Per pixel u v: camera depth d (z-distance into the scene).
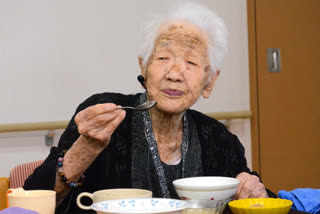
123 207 0.98
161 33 1.43
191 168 1.50
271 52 3.60
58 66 3.00
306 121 3.73
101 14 3.10
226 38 1.49
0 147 2.86
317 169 3.77
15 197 0.97
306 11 3.72
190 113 1.62
